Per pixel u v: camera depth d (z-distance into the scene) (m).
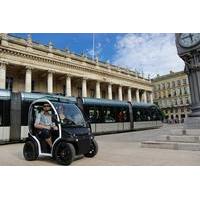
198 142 10.48
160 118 33.12
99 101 23.30
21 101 16.56
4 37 33.81
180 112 79.00
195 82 12.31
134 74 62.03
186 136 10.93
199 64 12.04
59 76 45.00
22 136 16.19
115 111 24.86
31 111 9.05
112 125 23.97
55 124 8.30
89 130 9.13
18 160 8.82
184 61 12.85
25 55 36.50
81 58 46.94
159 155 9.03
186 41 12.51
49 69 40.12
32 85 42.28
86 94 50.53
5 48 33.72
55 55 41.88
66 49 44.19
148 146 11.49
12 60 34.94
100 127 22.45
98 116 22.56
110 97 52.62
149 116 30.64
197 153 9.27
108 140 16.52
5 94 15.93
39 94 17.88
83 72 46.59
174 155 8.92
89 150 8.79
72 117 8.82
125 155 9.36
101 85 55.28
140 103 29.86
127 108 26.84
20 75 40.25
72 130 8.21
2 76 33.47
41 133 8.72
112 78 53.75
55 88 46.00
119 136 20.25
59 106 8.65
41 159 8.95
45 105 8.76
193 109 12.26
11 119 15.82
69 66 43.72
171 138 11.45
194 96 12.35
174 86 81.38
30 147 8.72
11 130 15.68
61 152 7.87
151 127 30.56
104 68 52.59
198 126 11.55
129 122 26.59
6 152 11.21
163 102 84.56
